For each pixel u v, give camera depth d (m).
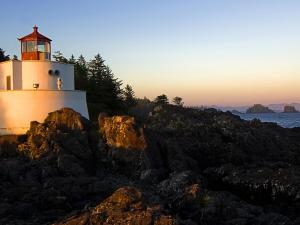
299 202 28.47
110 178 33.69
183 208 25.09
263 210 27.02
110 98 65.56
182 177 30.16
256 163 37.00
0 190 28.11
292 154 43.38
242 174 32.66
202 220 23.69
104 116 39.56
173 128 43.59
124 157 35.72
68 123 38.34
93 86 63.34
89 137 38.06
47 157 33.47
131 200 20.84
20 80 44.31
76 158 34.50
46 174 31.45
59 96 43.00
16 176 31.02
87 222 19.83
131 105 84.31
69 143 36.12
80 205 26.45
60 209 25.59
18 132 41.75
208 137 42.53
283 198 29.52
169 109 47.94
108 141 37.09
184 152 39.59
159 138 39.19
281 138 46.53
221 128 44.44
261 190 30.66
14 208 24.77
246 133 43.66
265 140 44.34
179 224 20.41
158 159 36.97
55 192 27.05
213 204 24.47
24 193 27.61
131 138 36.44
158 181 33.28
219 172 34.41
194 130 43.34
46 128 37.19
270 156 42.53
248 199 31.02
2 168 31.66
